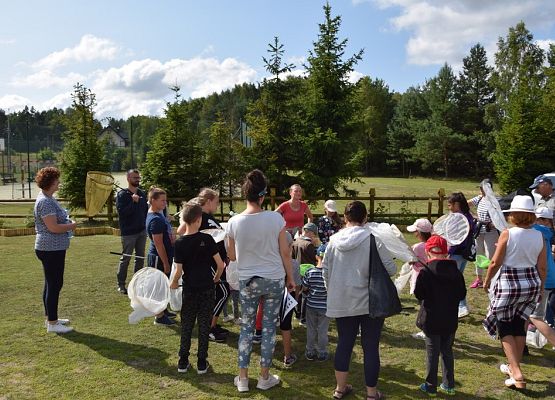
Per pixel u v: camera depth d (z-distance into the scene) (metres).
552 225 4.90
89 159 17.14
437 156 48.34
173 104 16.61
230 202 15.47
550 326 4.47
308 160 15.34
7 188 38.78
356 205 3.86
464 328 5.73
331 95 15.56
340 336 3.91
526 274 4.07
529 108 21.75
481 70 48.41
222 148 16.52
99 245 11.25
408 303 6.64
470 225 5.60
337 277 3.78
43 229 5.23
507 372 4.39
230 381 4.26
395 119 55.81
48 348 4.96
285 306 4.56
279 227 4.02
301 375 4.42
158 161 16.44
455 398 3.95
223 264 4.41
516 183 21.31
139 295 4.95
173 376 4.35
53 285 5.35
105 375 4.35
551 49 38.72
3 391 4.01
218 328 5.30
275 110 15.66
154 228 5.43
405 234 12.93
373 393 3.78
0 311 6.18
